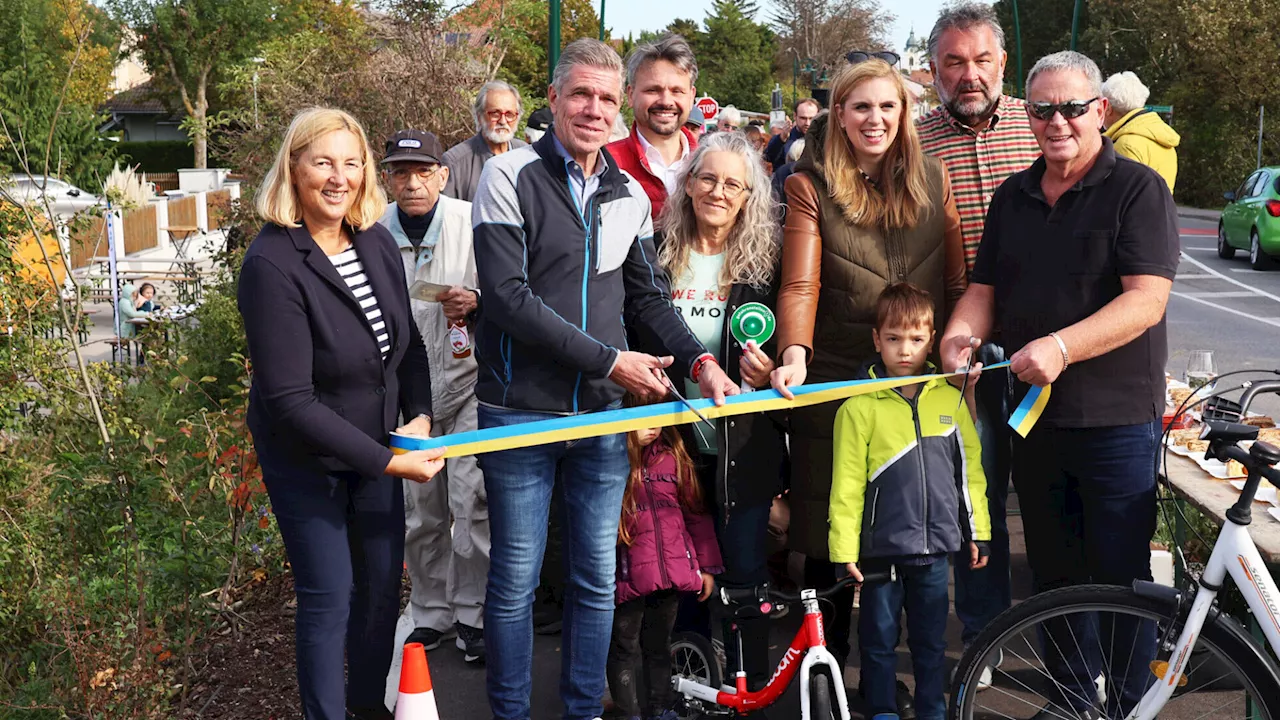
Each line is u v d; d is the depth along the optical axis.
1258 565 2.95
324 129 3.16
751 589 3.74
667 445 3.75
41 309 6.91
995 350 3.34
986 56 4.07
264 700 4.45
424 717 2.90
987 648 3.29
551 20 8.52
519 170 3.33
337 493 3.28
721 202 3.69
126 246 22.81
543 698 4.18
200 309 10.74
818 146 3.79
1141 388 3.39
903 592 3.65
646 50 4.62
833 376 3.81
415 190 4.42
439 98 11.52
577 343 3.22
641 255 3.61
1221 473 3.96
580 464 3.46
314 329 3.18
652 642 3.75
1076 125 3.30
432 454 3.23
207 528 5.41
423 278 4.44
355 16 12.52
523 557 3.46
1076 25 16.38
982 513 3.60
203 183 29.84
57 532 5.65
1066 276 3.41
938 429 3.54
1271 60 37.22
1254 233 20.55
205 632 5.04
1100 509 3.48
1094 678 3.51
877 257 3.70
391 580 3.43
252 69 12.82
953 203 3.86
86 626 4.62
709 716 3.73
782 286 3.75
